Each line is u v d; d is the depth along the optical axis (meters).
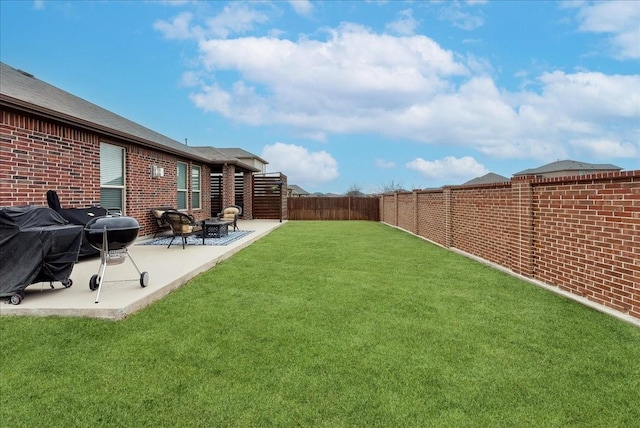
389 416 2.28
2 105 5.71
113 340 3.32
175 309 4.19
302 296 4.76
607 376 2.72
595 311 4.12
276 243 10.04
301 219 23.39
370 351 3.15
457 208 8.90
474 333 3.54
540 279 5.59
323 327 3.69
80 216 6.70
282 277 5.81
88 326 3.60
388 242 10.45
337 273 6.14
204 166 15.09
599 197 4.33
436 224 10.38
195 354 3.07
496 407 2.36
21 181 6.20
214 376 2.73
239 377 2.72
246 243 9.40
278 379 2.69
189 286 5.22
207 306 4.31
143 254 7.39
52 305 3.92
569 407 2.36
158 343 3.27
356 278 5.79
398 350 3.17
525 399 2.45
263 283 5.42
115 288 4.64
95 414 2.30
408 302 4.53
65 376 2.71
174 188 11.88
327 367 2.87
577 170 29.31
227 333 3.52
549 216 5.34
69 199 7.27
